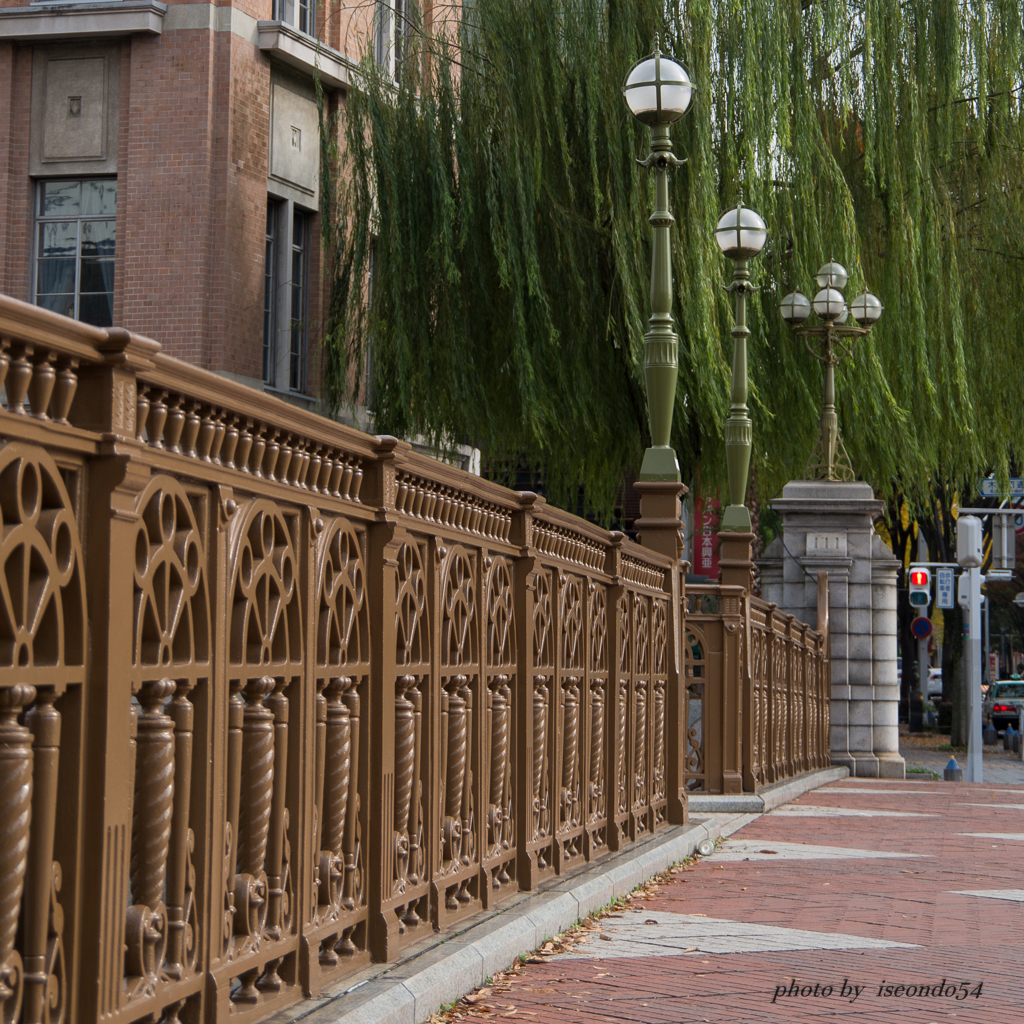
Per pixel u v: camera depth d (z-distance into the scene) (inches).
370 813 330.6
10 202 1339.8
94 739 199.5
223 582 245.4
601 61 1203.2
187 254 1301.7
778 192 1284.4
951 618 2512.3
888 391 1301.7
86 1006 198.2
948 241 1400.1
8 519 180.2
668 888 560.4
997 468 1590.8
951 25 1354.6
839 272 1222.9
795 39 1285.7
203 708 238.5
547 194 1215.6
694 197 1179.9
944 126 1374.3
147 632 219.5
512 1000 346.3
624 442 1299.2
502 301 1243.2
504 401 1275.8
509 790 455.2
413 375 1227.9
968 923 486.0
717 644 876.0
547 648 494.6
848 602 1437.0
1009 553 1574.8
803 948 430.6
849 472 1445.6
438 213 1211.2
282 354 1406.3
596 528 549.6
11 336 176.7
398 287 1211.2
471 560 414.3
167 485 221.9
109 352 199.6
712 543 2438.5
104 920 200.2
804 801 1037.2
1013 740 2372.0
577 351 1221.7
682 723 722.2
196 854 237.3
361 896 327.0
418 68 1266.0
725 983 375.2
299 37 1380.4
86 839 198.5
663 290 722.8
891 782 1334.9
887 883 586.6
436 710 375.6
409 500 355.6
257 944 262.8
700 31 1181.7
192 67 1306.6
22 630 180.5
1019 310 1461.6
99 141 1327.5
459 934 380.2
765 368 1334.9
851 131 1403.8
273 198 1409.9
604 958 406.9
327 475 303.9
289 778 284.2
